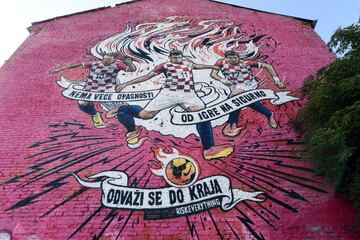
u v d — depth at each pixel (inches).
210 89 320.8
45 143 270.8
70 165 256.7
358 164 222.7
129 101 307.1
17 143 269.9
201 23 409.4
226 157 264.8
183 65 348.5
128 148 270.1
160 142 275.0
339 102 239.9
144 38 383.6
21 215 227.3
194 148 271.3
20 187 242.2
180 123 289.4
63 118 290.5
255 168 257.6
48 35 388.5
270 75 338.3
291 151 268.7
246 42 380.8
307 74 340.5
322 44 382.6
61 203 233.8
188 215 230.2
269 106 305.7
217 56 360.8
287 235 223.1
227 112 299.0
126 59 354.3
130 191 241.4
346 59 251.4
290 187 246.4
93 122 288.5
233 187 245.8
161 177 250.7
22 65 343.9
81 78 331.6
